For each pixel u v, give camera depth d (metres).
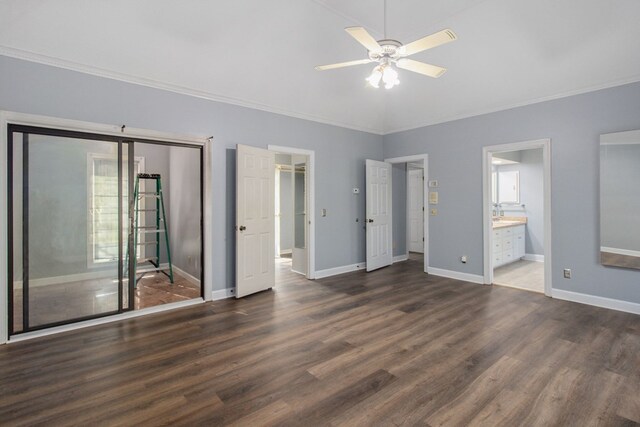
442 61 4.18
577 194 3.97
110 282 3.53
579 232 3.96
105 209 3.48
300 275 5.52
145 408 1.97
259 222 4.44
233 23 3.30
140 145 5.70
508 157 6.57
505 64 3.95
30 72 2.96
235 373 2.37
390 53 2.46
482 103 4.65
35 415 1.90
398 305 3.90
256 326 3.26
